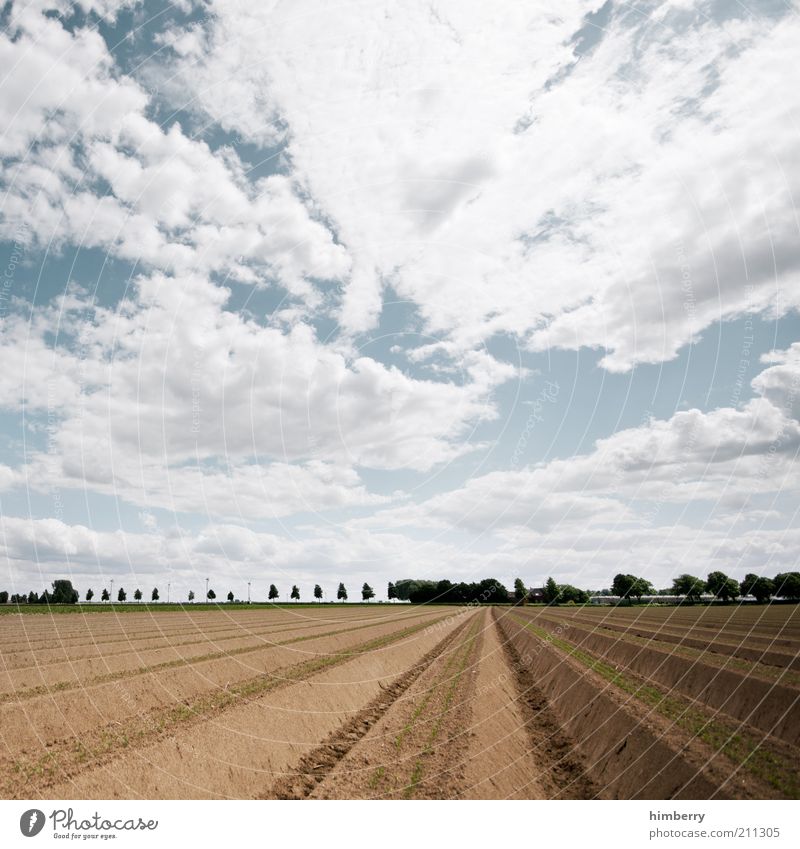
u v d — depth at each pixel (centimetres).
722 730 1608
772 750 1423
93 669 2672
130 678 2405
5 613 7562
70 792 1305
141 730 1753
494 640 4644
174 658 3033
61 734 1744
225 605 10844
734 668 2292
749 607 7900
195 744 1603
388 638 4591
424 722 2034
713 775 1266
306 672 2788
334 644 3916
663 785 1319
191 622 5928
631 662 3108
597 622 5744
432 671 3209
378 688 2734
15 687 2286
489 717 2083
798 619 5362
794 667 2333
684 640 3650
